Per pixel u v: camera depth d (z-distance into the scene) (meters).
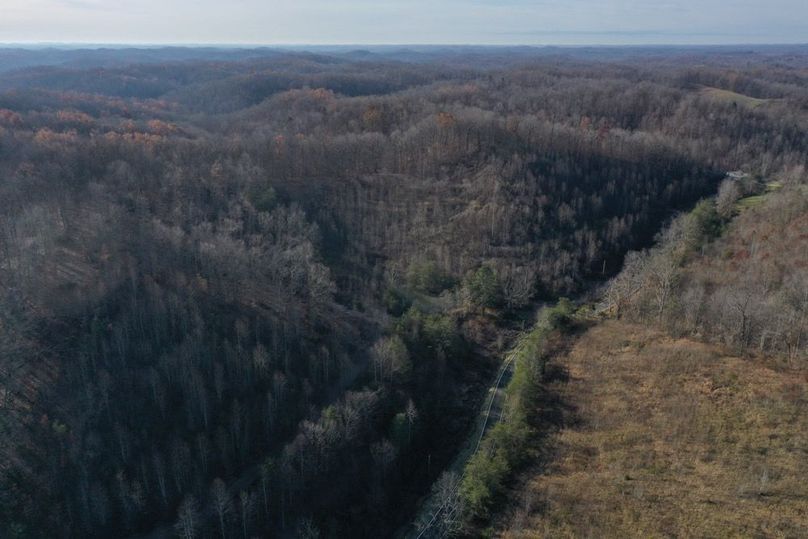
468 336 129.62
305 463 89.94
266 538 83.00
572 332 121.69
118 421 94.31
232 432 94.69
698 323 110.00
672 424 85.81
